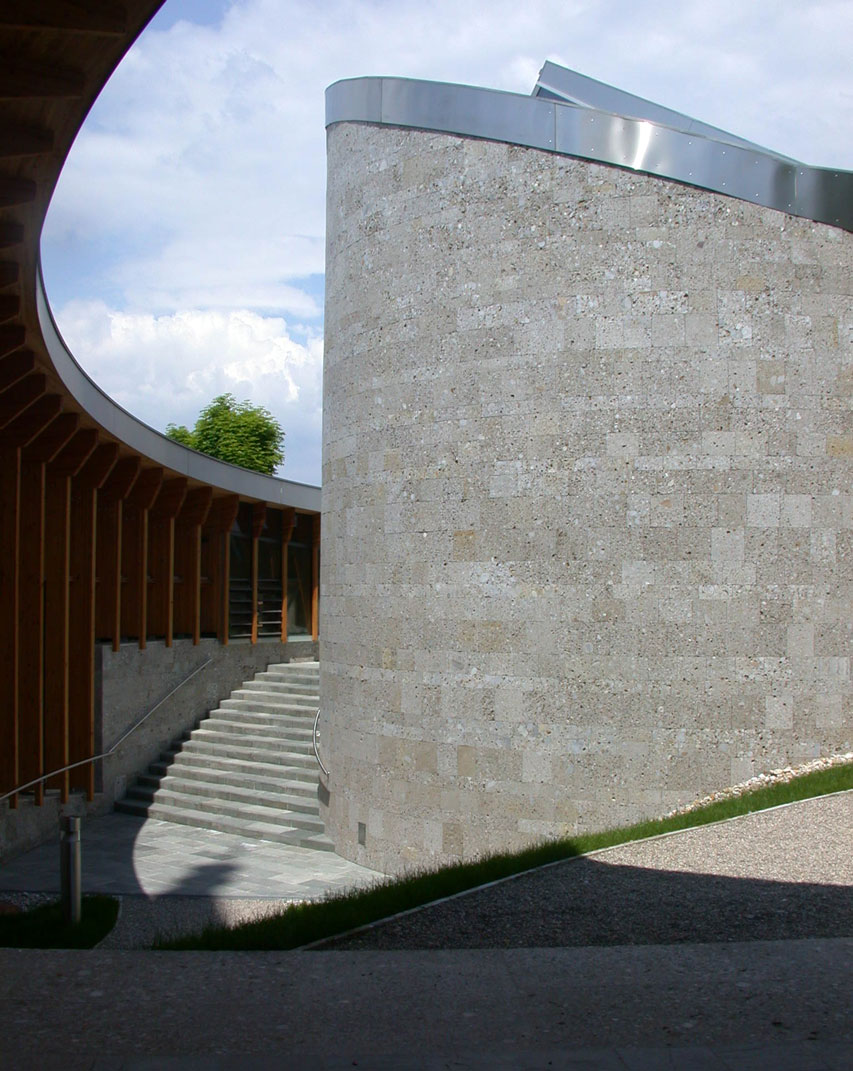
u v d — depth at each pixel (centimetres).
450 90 1067
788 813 816
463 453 1035
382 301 1115
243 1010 476
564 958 544
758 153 971
